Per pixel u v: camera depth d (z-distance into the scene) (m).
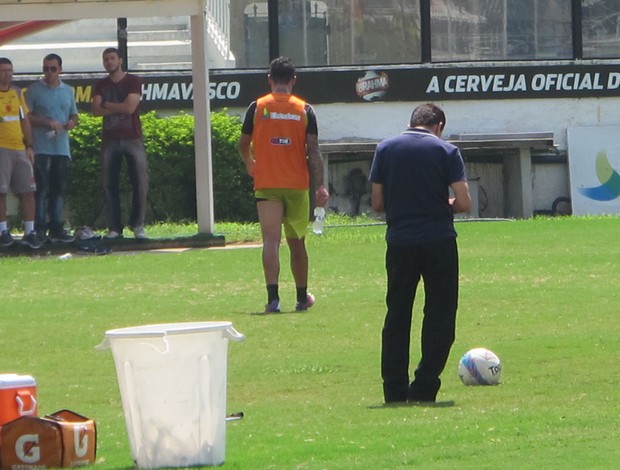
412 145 26.78
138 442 20.55
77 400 27.86
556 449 21.52
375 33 79.81
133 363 20.27
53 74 56.16
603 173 80.06
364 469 20.41
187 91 76.12
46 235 57.06
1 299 42.69
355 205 78.69
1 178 54.78
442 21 80.44
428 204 26.62
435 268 26.56
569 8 81.19
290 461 21.06
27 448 20.52
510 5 81.00
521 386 28.23
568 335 34.47
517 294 41.72
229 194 74.00
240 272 48.56
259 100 39.41
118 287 45.09
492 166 80.81
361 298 41.72
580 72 80.12
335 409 26.06
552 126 80.25
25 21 57.59
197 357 20.41
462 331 35.38
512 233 61.22
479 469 20.22
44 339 35.53
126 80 56.41
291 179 39.00
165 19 87.94
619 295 41.25
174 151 73.00
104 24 86.69
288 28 79.06
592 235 59.56
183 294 43.34
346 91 78.06
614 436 22.45
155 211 73.19
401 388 26.89
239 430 23.81
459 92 79.19
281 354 32.78
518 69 79.50
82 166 71.75
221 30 80.44
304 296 39.78
